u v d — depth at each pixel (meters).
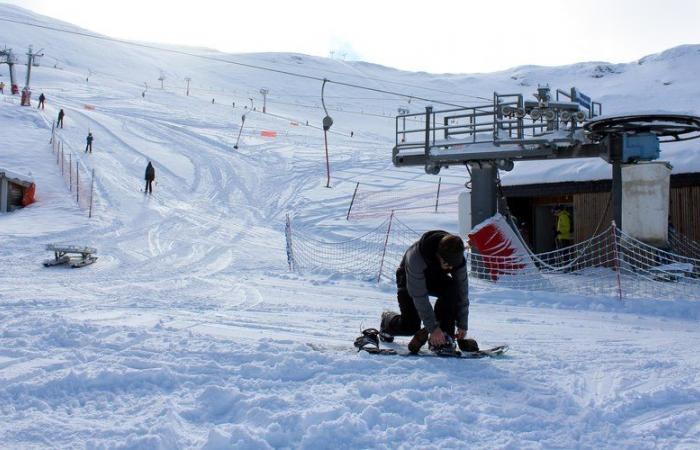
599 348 6.40
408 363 5.17
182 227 24.53
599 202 16.84
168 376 4.71
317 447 3.45
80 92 77.75
